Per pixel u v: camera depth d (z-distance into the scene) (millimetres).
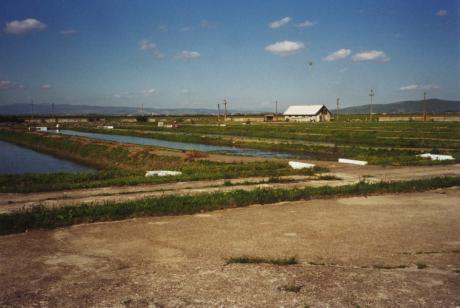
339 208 12383
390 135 53094
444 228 9938
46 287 6402
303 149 41375
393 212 11805
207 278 6695
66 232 9758
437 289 6219
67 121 136750
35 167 38312
